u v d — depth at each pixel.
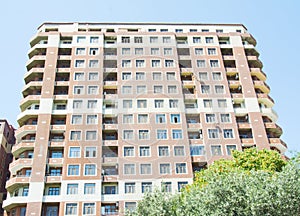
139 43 50.69
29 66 52.00
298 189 19.14
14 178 41.12
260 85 50.88
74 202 39.50
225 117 46.53
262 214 18.44
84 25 55.78
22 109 48.56
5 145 53.28
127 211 23.64
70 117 45.03
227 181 20.05
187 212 21.05
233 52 53.38
